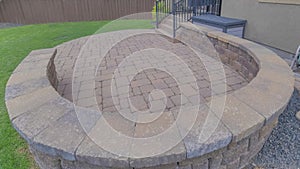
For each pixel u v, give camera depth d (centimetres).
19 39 645
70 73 370
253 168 172
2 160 192
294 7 352
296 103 251
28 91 196
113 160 119
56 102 174
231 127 137
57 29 803
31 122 148
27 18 979
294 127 213
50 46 569
